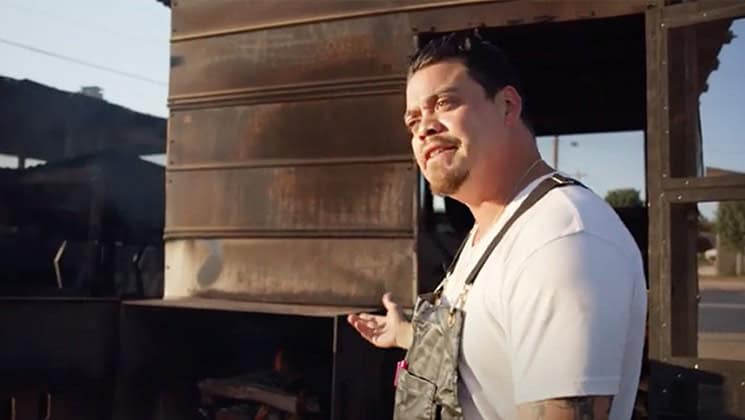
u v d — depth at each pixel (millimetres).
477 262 1288
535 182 1314
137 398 3541
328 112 3455
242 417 3475
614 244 1153
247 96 3645
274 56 3596
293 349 3961
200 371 3881
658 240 2625
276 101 3578
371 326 1965
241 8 3684
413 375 1367
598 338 1062
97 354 3455
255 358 4023
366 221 3330
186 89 3805
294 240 3486
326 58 3473
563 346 1062
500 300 1189
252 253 3580
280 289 3496
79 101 7789
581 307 1070
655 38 2723
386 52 3340
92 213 6246
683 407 2508
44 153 7539
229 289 3621
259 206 3580
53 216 6434
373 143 3344
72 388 3383
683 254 2617
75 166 6359
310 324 3959
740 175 2498
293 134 3527
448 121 1328
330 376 3746
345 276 3359
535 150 1401
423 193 3426
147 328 3609
